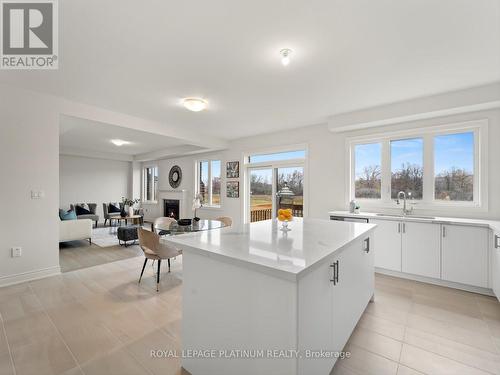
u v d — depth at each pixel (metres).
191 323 1.63
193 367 1.60
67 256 4.37
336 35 2.04
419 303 2.66
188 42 2.14
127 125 4.22
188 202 7.66
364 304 2.33
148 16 1.82
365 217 3.68
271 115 4.20
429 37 2.05
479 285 2.87
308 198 4.86
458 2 1.66
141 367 1.67
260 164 5.77
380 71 2.65
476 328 2.18
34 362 1.71
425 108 3.36
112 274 3.46
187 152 7.04
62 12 1.78
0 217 2.95
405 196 3.81
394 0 1.65
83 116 3.65
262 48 2.23
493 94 2.93
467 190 3.40
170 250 3.11
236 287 1.37
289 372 1.15
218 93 3.27
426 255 3.20
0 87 2.94
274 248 1.52
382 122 3.82
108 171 8.95
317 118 4.36
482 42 2.11
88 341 1.95
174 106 3.77
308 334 1.25
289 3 1.68
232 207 6.30
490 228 2.77
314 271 1.32
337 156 4.50
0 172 2.94
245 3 1.68
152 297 2.75
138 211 7.98
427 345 1.94
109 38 2.09
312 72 2.68
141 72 2.69
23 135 3.10
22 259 3.11
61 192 7.91
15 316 2.31
